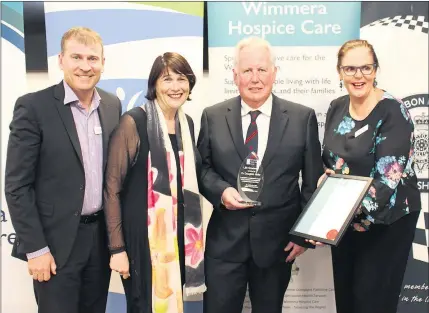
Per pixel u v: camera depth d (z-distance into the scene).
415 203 1.96
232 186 1.84
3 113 2.38
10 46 2.36
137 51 2.35
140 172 1.75
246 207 1.81
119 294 2.49
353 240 2.04
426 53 2.42
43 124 1.73
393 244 1.93
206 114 1.97
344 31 2.40
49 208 1.77
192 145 1.87
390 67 2.43
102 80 2.35
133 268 1.75
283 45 2.41
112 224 1.72
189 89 1.82
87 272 1.88
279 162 1.83
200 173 1.92
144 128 1.76
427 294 2.54
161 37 2.35
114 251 1.73
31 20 2.41
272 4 2.39
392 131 1.86
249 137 1.88
